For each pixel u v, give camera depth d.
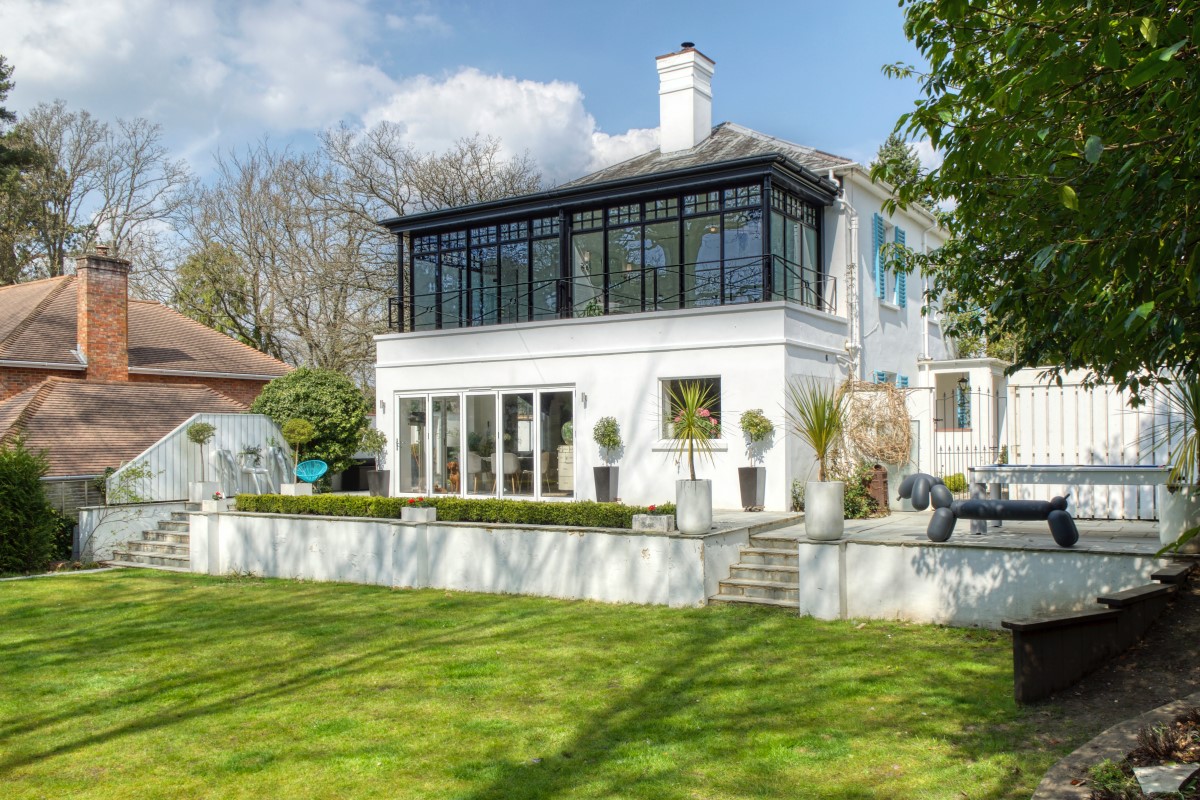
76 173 39.47
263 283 38.03
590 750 6.79
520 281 19.73
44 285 28.16
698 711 7.55
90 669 9.89
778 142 20.66
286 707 8.20
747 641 9.73
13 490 16.98
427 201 38.00
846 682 8.11
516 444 18.67
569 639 10.24
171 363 26.44
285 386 22.19
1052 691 7.17
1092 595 9.20
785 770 6.20
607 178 21.50
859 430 15.43
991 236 8.00
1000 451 16.92
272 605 13.23
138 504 18.84
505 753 6.80
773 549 12.27
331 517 15.40
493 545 13.47
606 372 17.55
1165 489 9.21
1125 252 4.50
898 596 10.35
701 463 16.45
